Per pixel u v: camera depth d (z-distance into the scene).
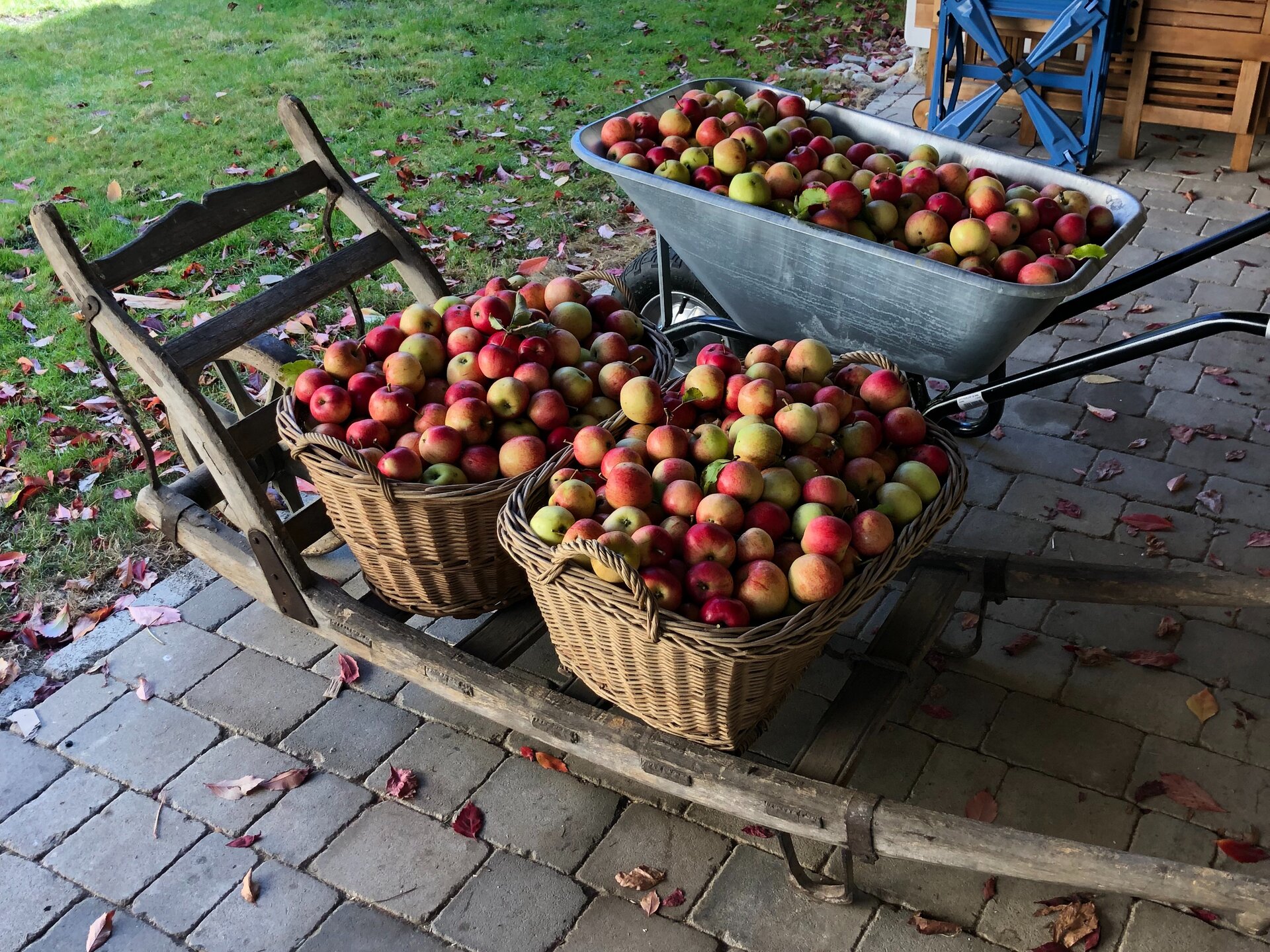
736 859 2.51
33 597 3.35
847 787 2.03
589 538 2.03
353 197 2.91
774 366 2.46
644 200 3.14
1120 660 2.96
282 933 2.40
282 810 2.68
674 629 1.90
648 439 2.33
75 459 3.89
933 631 2.43
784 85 6.89
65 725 2.93
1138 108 5.58
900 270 2.66
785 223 2.78
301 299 2.77
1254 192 5.30
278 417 2.53
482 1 8.73
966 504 3.55
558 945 2.35
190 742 2.87
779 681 2.11
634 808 2.64
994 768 2.69
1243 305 4.45
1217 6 5.14
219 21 8.62
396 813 2.66
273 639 3.17
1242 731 2.73
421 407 2.64
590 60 7.48
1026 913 2.35
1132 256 4.82
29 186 5.99
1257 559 3.26
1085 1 5.12
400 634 2.48
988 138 6.23
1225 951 2.26
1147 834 2.51
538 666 3.03
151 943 2.40
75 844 2.62
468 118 6.65
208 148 6.38
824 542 2.04
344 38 8.08
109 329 2.46
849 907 2.39
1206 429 3.82
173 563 3.48
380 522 2.45
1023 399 4.04
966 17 5.49
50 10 9.06
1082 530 3.42
